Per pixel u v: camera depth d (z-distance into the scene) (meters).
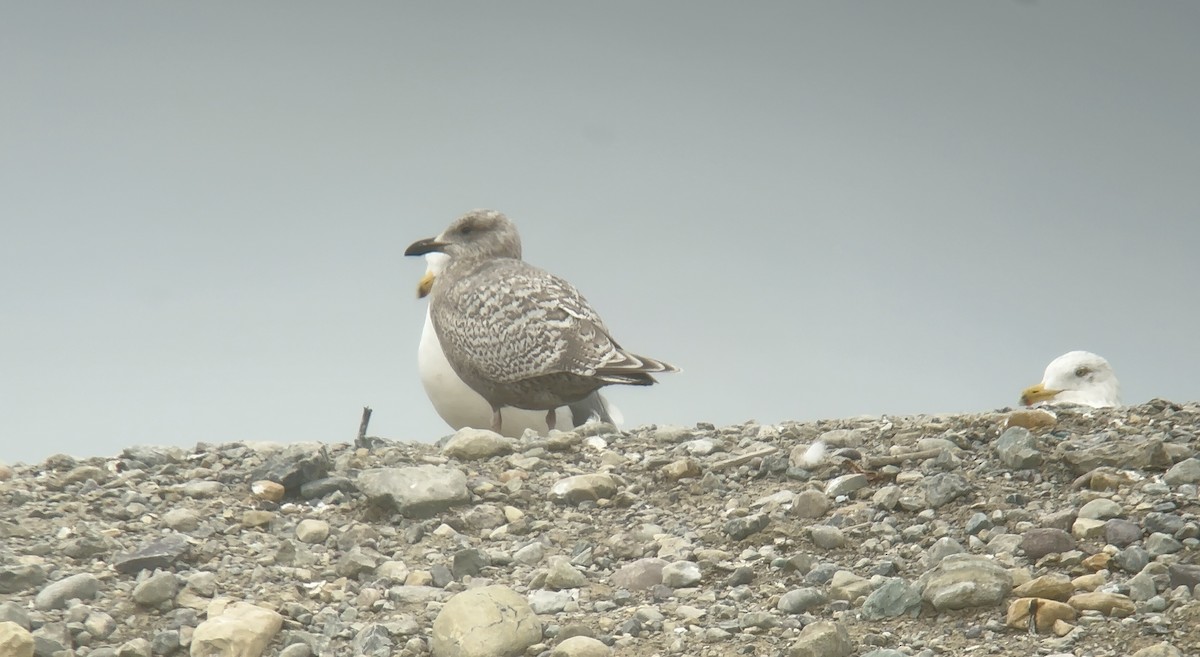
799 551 10.45
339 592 10.15
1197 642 8.36
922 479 11.70
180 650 9.23
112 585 10.05
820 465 12.42
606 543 11.05
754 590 9.97
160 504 11.84
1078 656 8.39
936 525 10.76
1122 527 10.12
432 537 11.29
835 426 13.87
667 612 9.59
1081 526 10.23
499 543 11.20
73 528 11.16
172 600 9.76
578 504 11.98
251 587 10.19
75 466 13.01
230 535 11.20
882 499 11.33
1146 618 8.73
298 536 11.22
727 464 12.70
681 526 11.33
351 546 11.06
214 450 13.84
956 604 9.19
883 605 9.33
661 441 13.81
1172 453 11.51
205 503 11.88
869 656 8.48
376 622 9.61
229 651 9.07
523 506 12.02
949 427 13.16
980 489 11.41
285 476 12.22
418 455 13.40
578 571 10.38
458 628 9.09
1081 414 13.22
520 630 9.12
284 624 9.53
